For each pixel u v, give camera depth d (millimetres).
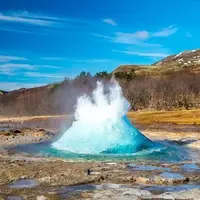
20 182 18719
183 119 72375
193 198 15875
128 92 117625
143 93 119500
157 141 38156
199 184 18797
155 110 106688
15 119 97562
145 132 49375
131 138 30891
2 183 18484
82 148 30125
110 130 30984
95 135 30828
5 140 38188
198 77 144125
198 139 39844
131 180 19422
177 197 16016
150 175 20203
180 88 122562
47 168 21812
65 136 32500
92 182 18891
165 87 124125
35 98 139000
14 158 26594
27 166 22469
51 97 134000
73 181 18828
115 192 16844
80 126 32062
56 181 18859
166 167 23156
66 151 29953
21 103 140375
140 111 104875
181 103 114750
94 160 25984
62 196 16188
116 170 21703
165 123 66125
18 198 15844
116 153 29406
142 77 155000
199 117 74750
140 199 15695
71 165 23000
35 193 16641
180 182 19141
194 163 25094
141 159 26844
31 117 103438
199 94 118375
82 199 15695
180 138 41406
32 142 36531
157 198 15852
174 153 29703
